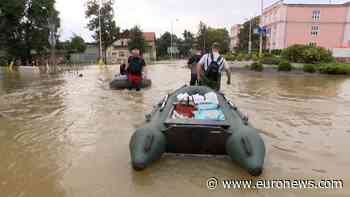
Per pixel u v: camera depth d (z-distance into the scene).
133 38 52.12
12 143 4.86
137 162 3.72
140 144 3.89
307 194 3.26
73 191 3.30
